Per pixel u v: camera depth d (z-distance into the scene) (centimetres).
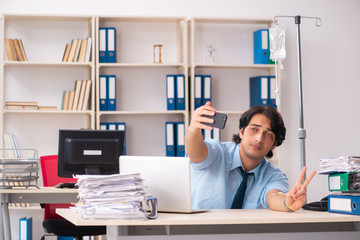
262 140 258
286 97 559
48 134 527
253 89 547
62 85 532
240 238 214
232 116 554
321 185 564
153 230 227
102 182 206
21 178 351
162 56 547
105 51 514
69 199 351
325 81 571
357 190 224
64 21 532
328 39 573
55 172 402
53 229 371
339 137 571
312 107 568
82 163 348
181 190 228
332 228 240
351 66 575
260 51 538
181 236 210
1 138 495
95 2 534
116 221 202
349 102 574
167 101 520
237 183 271
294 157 559
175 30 549
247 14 558
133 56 543
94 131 350
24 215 516
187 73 521
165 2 545
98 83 508
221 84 555
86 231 373
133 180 209
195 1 549
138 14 541
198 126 235
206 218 207
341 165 230
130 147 540
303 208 254
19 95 525
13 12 521
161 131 545
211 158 264
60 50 531
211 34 555
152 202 216
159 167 231
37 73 528
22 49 507
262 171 272
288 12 564
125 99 541
